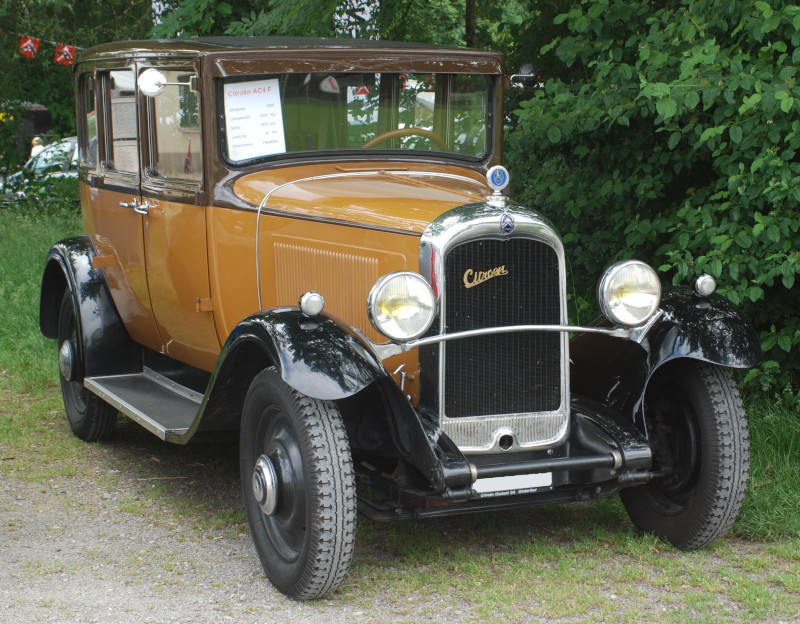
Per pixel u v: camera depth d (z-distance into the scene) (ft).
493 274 11.89
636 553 12.91
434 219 11.93
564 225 21.71
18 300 26.96
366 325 12.64
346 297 12.93
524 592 11.71
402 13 29.96
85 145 19.74
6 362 23.79
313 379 10.94
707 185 19.70
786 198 15.34
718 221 17.25
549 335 12.32
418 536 13.75
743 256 15.44
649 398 13.58
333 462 11.18
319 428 11.24
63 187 41.98
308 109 14.89
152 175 16.38
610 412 13.03
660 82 16.61
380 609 11.35
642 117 18.40
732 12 16.21
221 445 18.62
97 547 13.38
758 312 17.40
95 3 47.32
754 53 16.85
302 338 11.34
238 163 14.62
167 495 15.67
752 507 14.10
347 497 11.19
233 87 14.44
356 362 11.18
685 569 12.43
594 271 20.98
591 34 19.76
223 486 16.17
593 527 14.14
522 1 27.12
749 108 15.10
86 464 17.30
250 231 14.29
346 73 14.96
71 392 19.06
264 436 12.48
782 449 15.89
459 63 15.57
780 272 15.01
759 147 15.75
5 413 20.30
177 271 15.74
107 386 17.04
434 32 32.35
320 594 11.51
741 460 12.51
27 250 32.24
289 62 14.64
